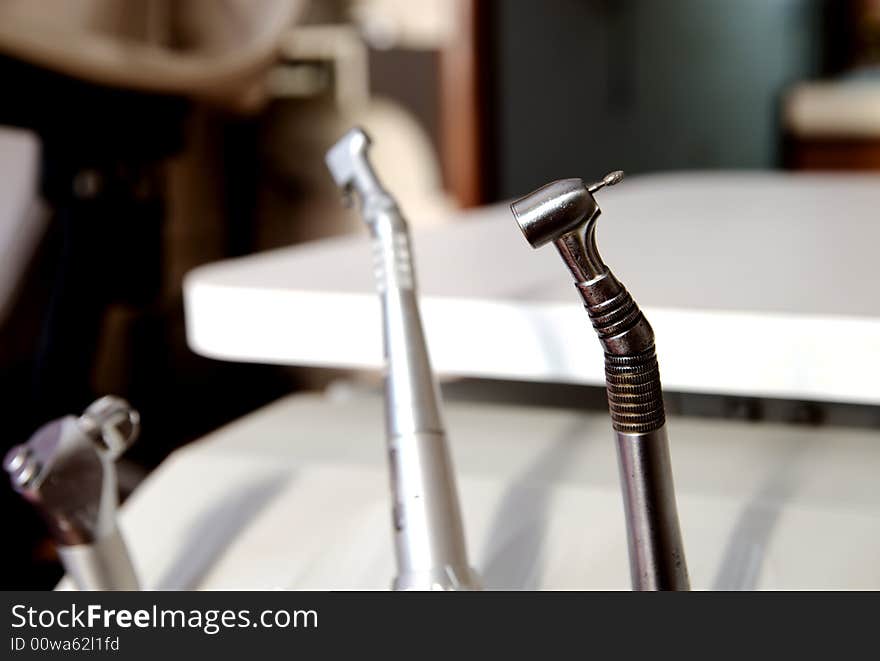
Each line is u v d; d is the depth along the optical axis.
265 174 2.17
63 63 1.30
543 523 0.43
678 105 2.76
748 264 0.55
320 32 2.19
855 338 0.41
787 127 2.70
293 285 0.53
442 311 0.48
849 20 2.84
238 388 2.10
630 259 0.58
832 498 0.42
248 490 0.48
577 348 0.45
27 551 1.36
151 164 1.50
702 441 0.49
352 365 0.51
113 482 0.36
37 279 1.55
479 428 0.53
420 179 2.39
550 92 2.61
